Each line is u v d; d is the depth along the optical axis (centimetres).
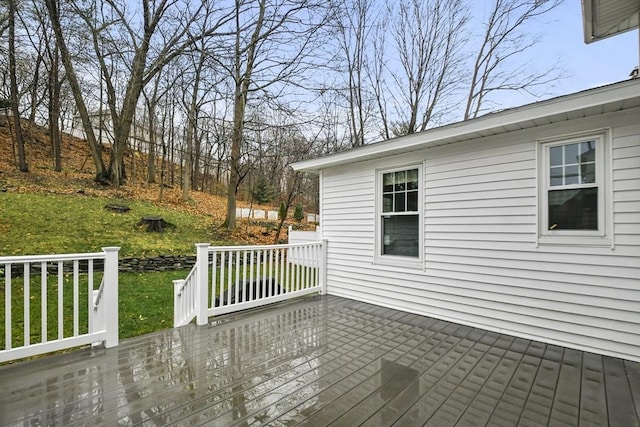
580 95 293
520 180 361
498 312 374
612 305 304
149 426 193
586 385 249
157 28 1094
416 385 247
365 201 525
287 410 212
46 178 1266
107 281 316
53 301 531
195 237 1040
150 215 1124
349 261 548
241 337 350
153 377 256
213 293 409
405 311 462
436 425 198
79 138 1983
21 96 1319
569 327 327
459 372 271
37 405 214
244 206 1919
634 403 223
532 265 351
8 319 259
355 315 441
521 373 269
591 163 318
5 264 258
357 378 258
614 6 392
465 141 406
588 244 317
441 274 427
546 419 204
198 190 2058
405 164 471
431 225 439
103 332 313
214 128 1227
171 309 524
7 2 905
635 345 292
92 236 853
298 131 1179
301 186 1695
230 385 245
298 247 542
